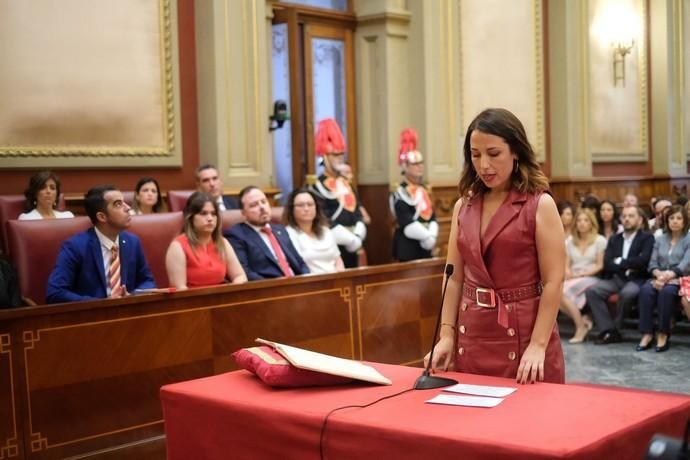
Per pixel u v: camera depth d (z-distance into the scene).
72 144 5.88
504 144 2.62
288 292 4.75
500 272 2.71
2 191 5.56
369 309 5.18
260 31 6.82
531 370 2.55
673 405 2.23
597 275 7.25
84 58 5.93
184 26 6.57
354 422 2.19
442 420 2.16
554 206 2.67
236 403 2.46
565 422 2.09
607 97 10.80
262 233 5.25
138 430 4.12
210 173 6.00
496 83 9.03
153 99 6.30
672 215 6.84
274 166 7.85
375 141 8.28
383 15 8.09
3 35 5.57
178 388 2.66
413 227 6.82
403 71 8.30
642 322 6.71
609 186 10.67
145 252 5.06
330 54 8.12
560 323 7.98
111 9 6.05
